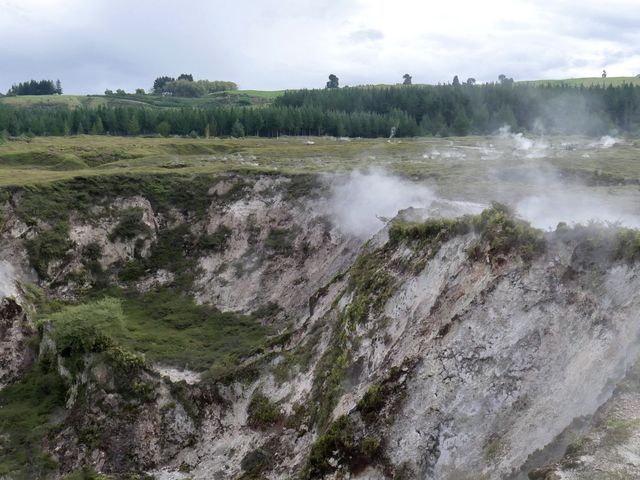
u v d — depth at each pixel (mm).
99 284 46656
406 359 23047
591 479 14609
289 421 27750
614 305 19781
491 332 21750
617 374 17875
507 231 24062
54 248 46594
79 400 30812
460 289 24359
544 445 17891
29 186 49562
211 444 29469
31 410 31828
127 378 30766
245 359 34188
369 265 32500
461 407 20828
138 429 29406
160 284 46969
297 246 46625
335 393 26141
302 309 40562
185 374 33656
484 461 19172
